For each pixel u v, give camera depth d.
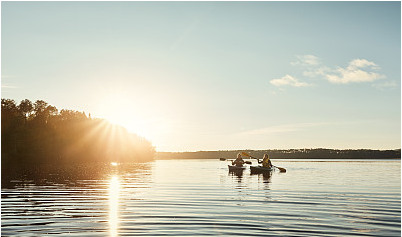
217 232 11.43
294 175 34.47
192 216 13.73
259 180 28.70
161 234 11.24
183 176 33.25
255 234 11.22
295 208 15.38
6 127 88.75
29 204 16.66
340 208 15.45
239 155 45.31
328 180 28.70
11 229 11.94
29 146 89.00
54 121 108.00
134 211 14.75
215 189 22.17
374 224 12.55
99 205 16.27
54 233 11.43
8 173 38.22
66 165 59.59
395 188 22.84
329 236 11.06
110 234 11.27
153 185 24.67
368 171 41.56
